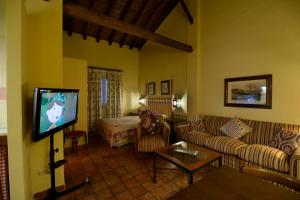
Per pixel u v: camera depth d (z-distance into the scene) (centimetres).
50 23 211
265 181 104
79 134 366
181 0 416
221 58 370
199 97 420
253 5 312
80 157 340
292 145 219
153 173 252
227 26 356
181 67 469
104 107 582
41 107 163
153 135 347
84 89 416
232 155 265
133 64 656
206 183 102
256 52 310
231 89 349
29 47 193
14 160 157
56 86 215
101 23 276
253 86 314
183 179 253
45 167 211
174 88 493
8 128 155
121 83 617
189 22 434
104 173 272
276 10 282
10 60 154
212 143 291
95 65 565
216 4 377
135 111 661
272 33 288
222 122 347
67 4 239
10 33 154
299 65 259
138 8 476
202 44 411
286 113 273
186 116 451
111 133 395
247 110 326
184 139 346
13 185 157
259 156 231
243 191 94
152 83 584
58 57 217
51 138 188
